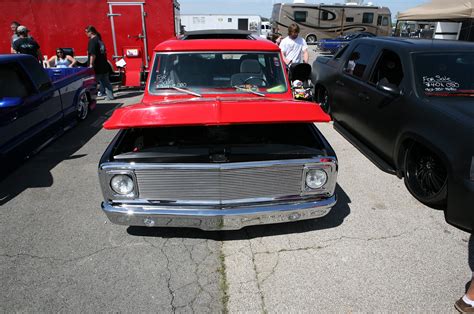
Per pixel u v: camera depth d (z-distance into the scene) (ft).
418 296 8.13
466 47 14.26
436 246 9.82
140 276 8.79
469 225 9.84
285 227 10.76
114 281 8.63
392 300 8.02
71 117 20.76
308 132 10.50
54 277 8.76
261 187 8.71
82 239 10.27
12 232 10.63
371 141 15.35
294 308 7.84
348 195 12.66
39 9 30.68
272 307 7.87
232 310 7.79
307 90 19.16
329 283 8.54
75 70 23.02
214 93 11.05
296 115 8.30
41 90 16.69
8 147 13.84
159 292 8.29
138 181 8.54
